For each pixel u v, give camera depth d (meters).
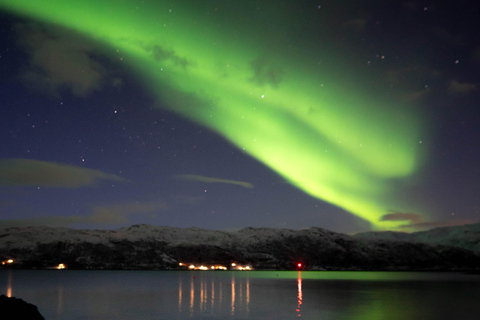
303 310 42.44
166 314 38.94
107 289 72.75
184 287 79.44
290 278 134.25
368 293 68.00
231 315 38.41
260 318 36.53
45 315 38.25
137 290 70.56
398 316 38.56
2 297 24.50
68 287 77.44
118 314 39.00
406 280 127.94
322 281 114.62
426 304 49.84
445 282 114.19
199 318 36.47
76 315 38.22
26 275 133.75
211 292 66.88
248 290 72.31
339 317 37.47
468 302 52.72
